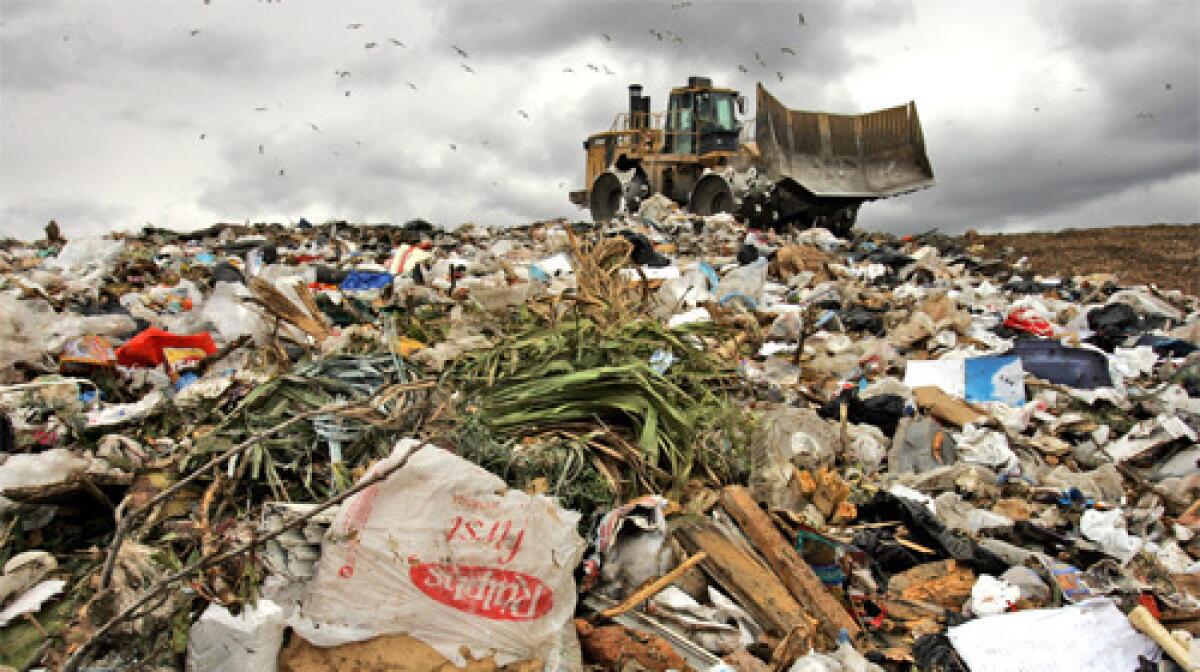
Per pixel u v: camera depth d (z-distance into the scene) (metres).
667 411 4.89
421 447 3.27
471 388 5.09
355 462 4.21
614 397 4.90
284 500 3.95
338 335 6.59
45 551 3.84
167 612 3.14
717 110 19.22
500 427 4.69
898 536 4.79
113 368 6.17
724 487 4.73
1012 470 5.81
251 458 4.09
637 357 5.70
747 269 10.52
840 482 4.91
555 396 4.90
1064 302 11.45
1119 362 8.30
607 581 3.84
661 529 3.94
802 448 5.34
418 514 3.18
